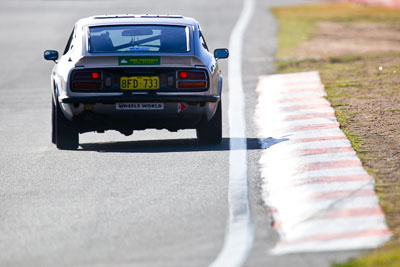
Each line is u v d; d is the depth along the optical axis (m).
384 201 23.95
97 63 34.06
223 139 37.91
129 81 34.06
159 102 34.06
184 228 22.27
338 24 103.94
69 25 111.12
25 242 21.39
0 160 33.78
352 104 45.12
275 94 52.00
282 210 23.95
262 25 105.69
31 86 63.50
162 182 28.12
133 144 37.75
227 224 22.56
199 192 26.47
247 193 26.20
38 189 27.70
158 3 142.62
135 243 20.95
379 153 31.42
